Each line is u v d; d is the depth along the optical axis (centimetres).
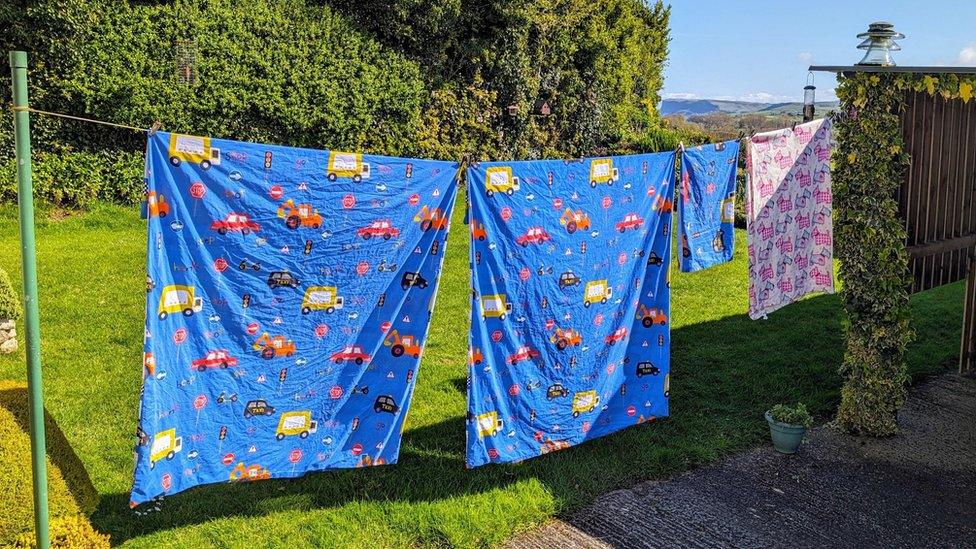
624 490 518
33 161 1179
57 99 1192
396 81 1505
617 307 543
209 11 1286
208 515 464
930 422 645
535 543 452
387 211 449
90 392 625
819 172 603
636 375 564
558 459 551
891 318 595
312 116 1393
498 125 1742
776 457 574
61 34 1170
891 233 589
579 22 1895
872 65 573
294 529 452
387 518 465
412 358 471
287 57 1366
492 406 496
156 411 396
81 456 526
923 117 623
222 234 407
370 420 469
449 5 1593
